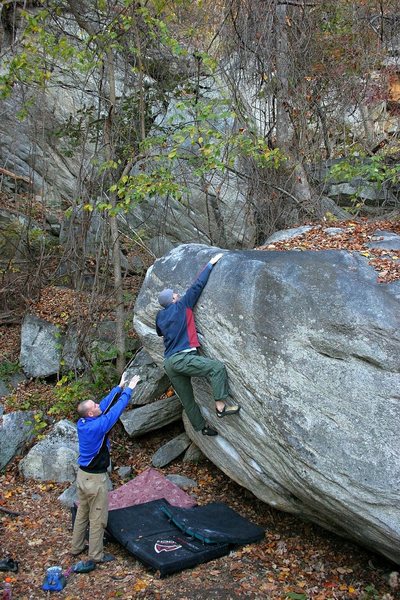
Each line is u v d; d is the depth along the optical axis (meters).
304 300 5.22
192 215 11.05
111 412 5.83
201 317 6.02
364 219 9.12
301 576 5.62
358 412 4.88
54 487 7.52
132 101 9.82
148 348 7.19
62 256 10.34
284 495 6.12
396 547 4.84
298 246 6.34
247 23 9.38
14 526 6.67
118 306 9.20
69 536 6.45
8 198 12.39
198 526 6.06
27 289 10.50
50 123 12.16
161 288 6.66
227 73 10.01
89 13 10.18
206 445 7.27
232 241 10.65
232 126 10.06
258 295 5.50
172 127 10.38
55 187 12.52
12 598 5.36
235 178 10.34
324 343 5.06
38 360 9.66
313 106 10.12
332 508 5.20
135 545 5.80
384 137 11.69
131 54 10.20
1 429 8.19
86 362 9.30
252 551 5.98
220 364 5.85
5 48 11.68
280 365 5.32
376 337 4.81
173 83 10.38
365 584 5.49
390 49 10.80
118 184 8.14
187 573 5.60
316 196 9.53
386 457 4.69
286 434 5.26
